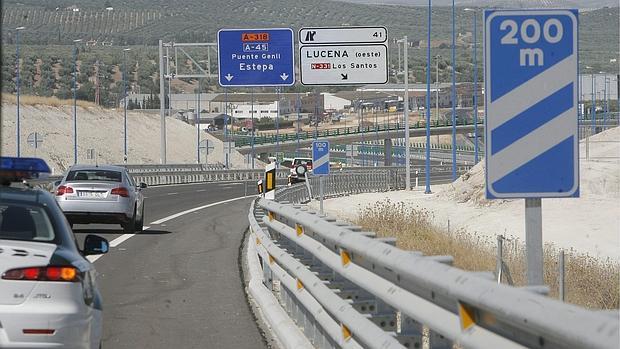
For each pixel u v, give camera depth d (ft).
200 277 108.06
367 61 175.94
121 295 94.73
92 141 586.04
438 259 37.47
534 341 27.50
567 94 43.29
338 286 58.75
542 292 28.63
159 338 73.72
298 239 72.43
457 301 32.45
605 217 202.90
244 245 146.10
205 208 254.88
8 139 523.70
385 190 418.92
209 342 72.23
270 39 205.36
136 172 406.41
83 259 50.29
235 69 207.31
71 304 46.83
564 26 43.27
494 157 43.47
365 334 45.44
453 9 402.52
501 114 43.45
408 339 43.96
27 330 45.80
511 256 118.32
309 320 67.05
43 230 50.14
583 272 111.24
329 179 349.61
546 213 213.05
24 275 46.24
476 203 258.37
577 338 23.66
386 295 42.93
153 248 140.15
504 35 43.37
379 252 43.70
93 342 49.80
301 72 176.96
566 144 43.42
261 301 85.40
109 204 161.58
